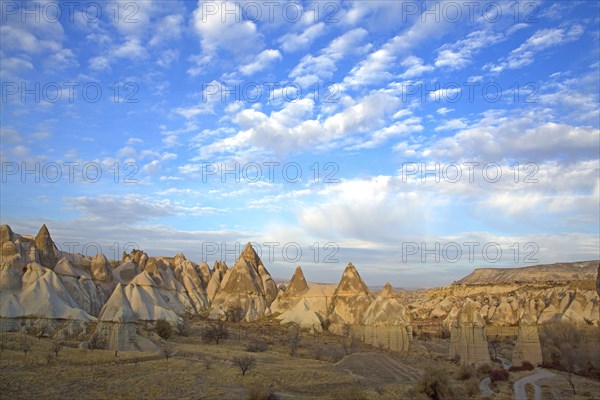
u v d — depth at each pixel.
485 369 82.88
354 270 147.75
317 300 145.62
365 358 81.75
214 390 56.88
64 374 58.75
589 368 87.94
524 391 68.88
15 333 80.88
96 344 74.50
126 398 53.03
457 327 92.19
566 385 73.00
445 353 107.19
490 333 146.50
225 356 76.62
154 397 53.84
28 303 92.81
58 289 100.88
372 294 145.50
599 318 139.25
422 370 80.19
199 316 141.12
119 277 141.62
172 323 104.50
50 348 70.06
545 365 89.94
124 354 70.25
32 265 103.50
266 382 62.34
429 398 61.44
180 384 58.22
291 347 92.75
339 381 66.50
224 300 152.12
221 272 180.62
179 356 73.50
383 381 71.00
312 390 62.38
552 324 119.94
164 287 147.12
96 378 58.56
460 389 67.19
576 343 106.12
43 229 123.69
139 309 106.19
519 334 94.06
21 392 52.09
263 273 172.62
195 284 168.88
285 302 151.75
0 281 95.62
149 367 64.50
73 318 91.94
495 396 65.12
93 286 120.50
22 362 61.47
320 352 91.62
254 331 116.38
